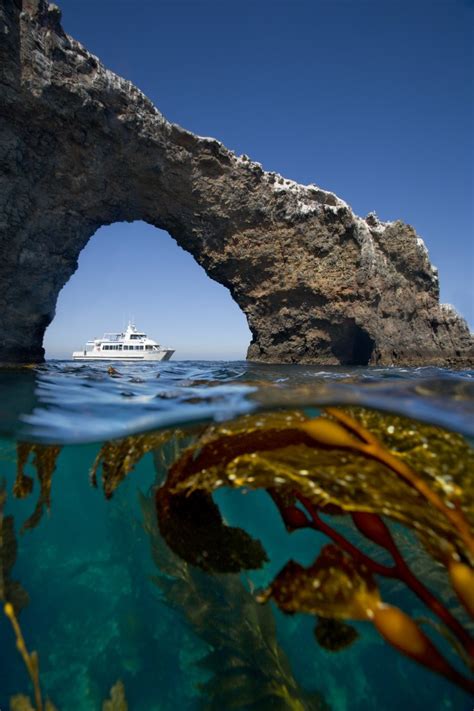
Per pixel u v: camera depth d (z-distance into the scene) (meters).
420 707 3.15
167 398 5.05
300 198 34.22
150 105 26.78
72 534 8.10
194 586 4.07
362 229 34.91
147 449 2.41
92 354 42.22
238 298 34.66
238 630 3.53
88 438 4.29
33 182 23.64
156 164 27.23
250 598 3.75
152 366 15.66
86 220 27.27
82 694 3.49
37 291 25.09
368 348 34.22
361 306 32.47
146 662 3.98
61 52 22.47
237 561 1.74
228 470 1.64
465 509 1.33
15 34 20.72
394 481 1.48
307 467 1.56
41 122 22.62
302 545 6.53
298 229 32.44
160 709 3.36
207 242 32.03
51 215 24.98
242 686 3.08
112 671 3.82
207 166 29.42
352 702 3.31
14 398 5.87
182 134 27.97
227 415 3.46
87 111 23.36
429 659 1.10
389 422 2.07
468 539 1.25
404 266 37.91
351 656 3.88
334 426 1.67
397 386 4.89
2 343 23.73
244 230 31.98
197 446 1.87
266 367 19.45
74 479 9.09
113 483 2.21
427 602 1.22
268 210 31.83
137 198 28.89
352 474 1.51
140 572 5.72
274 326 33.91
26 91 21.33
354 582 1.31
